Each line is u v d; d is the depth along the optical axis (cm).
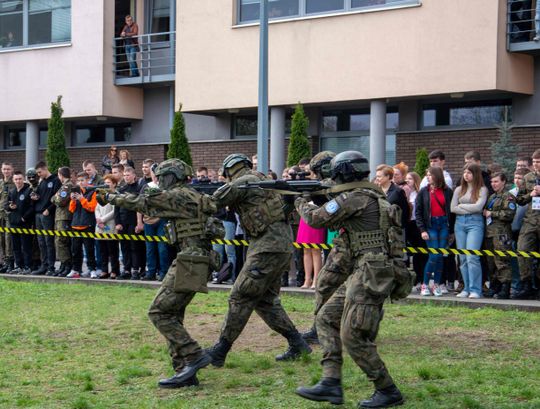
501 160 1917
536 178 1345
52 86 2728
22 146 2959
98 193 877
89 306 1420
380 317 779
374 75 2080
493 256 1379
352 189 774
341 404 782
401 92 2041
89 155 2788
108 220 1722
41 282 1786
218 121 2500
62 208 1781
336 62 2131
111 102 2641
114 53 2645
